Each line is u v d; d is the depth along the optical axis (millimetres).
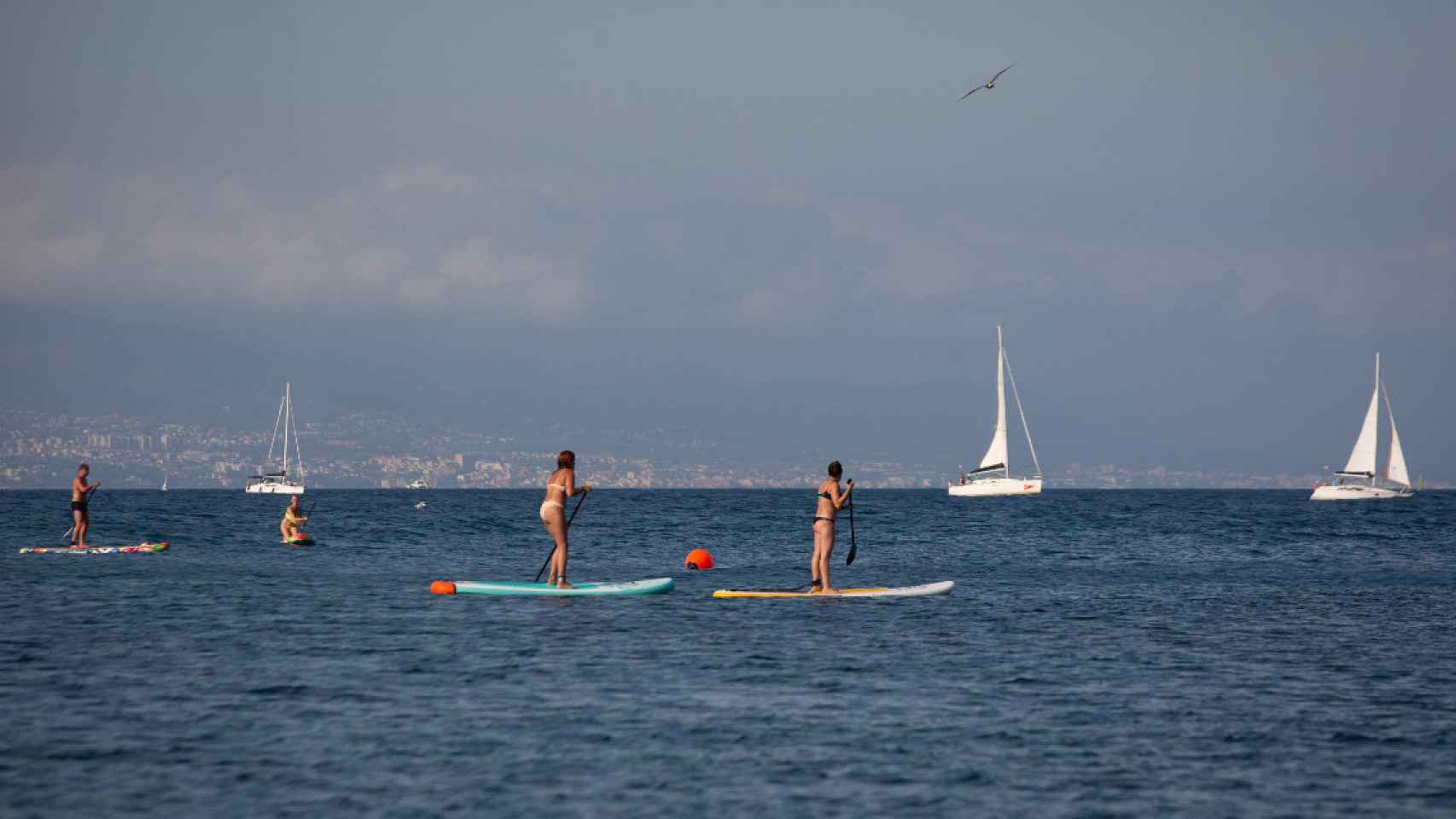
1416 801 43906
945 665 69375
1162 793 44562
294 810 41719
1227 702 59875
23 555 149250
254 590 108062
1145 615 95250
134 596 101500
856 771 46844
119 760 47469
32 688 60844
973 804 43031
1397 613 98875
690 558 146000
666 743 50688
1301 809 42938
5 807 41688
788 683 63406
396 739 51062
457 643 76062
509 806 42281
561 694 60125
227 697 59125
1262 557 173875
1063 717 56094
